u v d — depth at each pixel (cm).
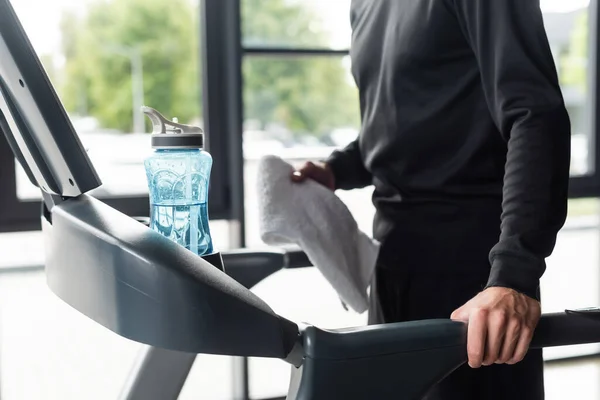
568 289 358
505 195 112
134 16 284
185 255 84
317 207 146
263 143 291
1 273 289
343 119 301
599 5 321
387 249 150
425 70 137
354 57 155
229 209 283
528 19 117
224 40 276
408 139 141
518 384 138
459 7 126
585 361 354
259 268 143
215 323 81
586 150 328
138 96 286
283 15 283
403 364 90
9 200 253
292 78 291
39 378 300
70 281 91
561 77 326
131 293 83
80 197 97
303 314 313
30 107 90
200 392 302
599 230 348
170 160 104
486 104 134
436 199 141
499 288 103
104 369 306
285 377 309
